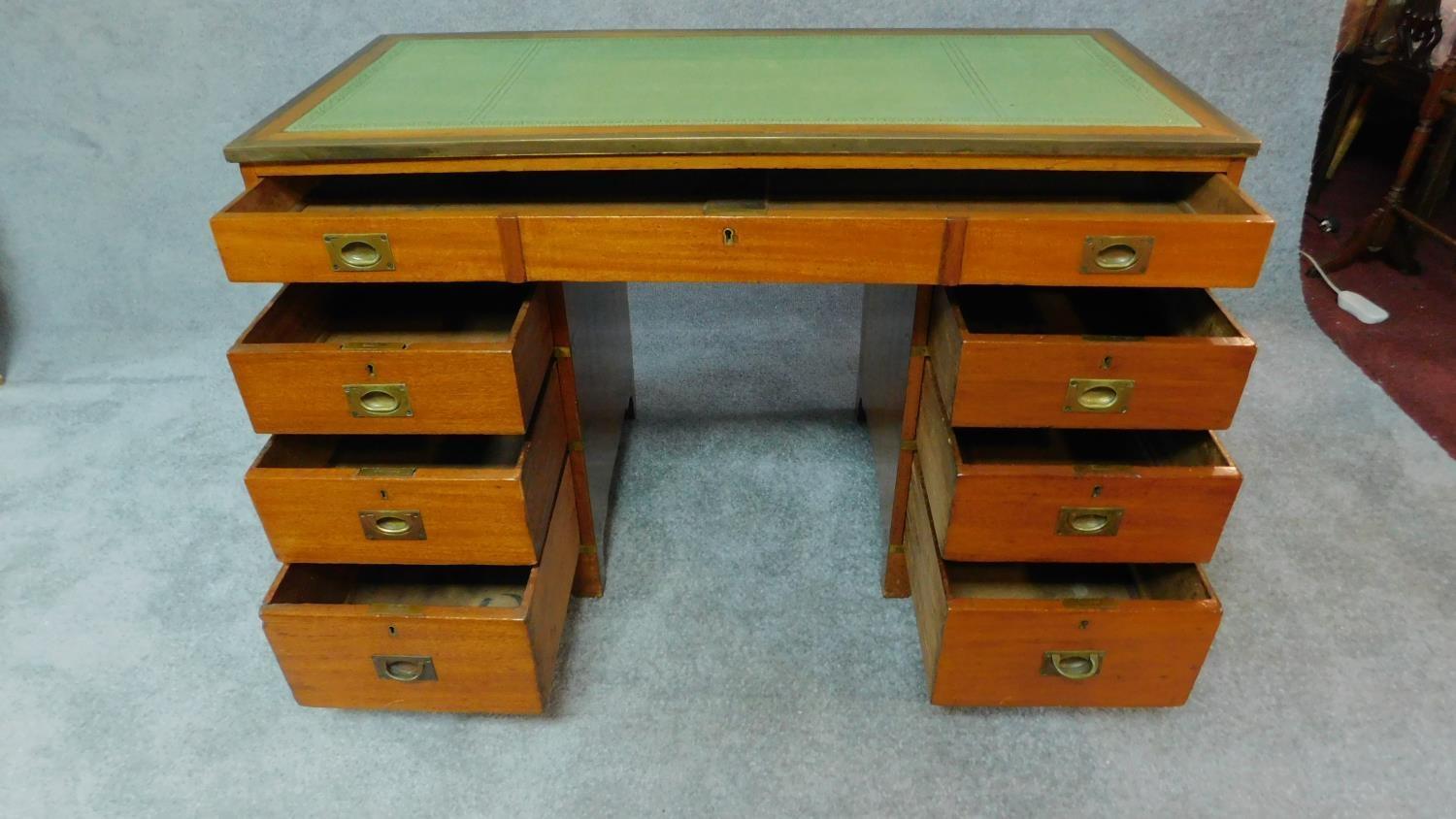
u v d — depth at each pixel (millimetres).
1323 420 1838
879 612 1445
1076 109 1146
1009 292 1337
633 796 1186
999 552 1174
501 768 1224
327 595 1265
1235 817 1146
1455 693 1296
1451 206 2664
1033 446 1304
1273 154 1958
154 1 1757
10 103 1850
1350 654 1355
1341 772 1195
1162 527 1141
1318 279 2375
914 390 1283
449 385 1078
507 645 1129
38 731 1268
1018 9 1783
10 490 1691
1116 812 1156
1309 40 1815
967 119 1107
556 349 1249
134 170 1947
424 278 1086
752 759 1229
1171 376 1076
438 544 1150
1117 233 1018
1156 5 1775
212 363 2055
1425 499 1640
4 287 2070
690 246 1062
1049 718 1280
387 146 1056
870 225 1035
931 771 1210
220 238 1043
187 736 1267
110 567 1533
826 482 1713
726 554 1557
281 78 1856
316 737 1268
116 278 2080
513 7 1783
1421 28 2352
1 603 1462
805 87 1233
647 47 1438
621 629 1419
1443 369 1996
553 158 1069
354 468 1118
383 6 1781
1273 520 1598
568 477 1331
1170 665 1165
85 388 1975
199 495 1689
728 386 1975
